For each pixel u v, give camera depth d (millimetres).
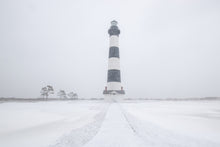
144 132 9883
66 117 20375
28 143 9508
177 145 7746
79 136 9289
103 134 8969
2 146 9031
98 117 17141
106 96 46062
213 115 24406
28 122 17219
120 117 15477
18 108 34781
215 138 10203
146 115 20828
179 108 37250
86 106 38906
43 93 88312
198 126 14758
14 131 12914
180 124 15328
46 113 25172
